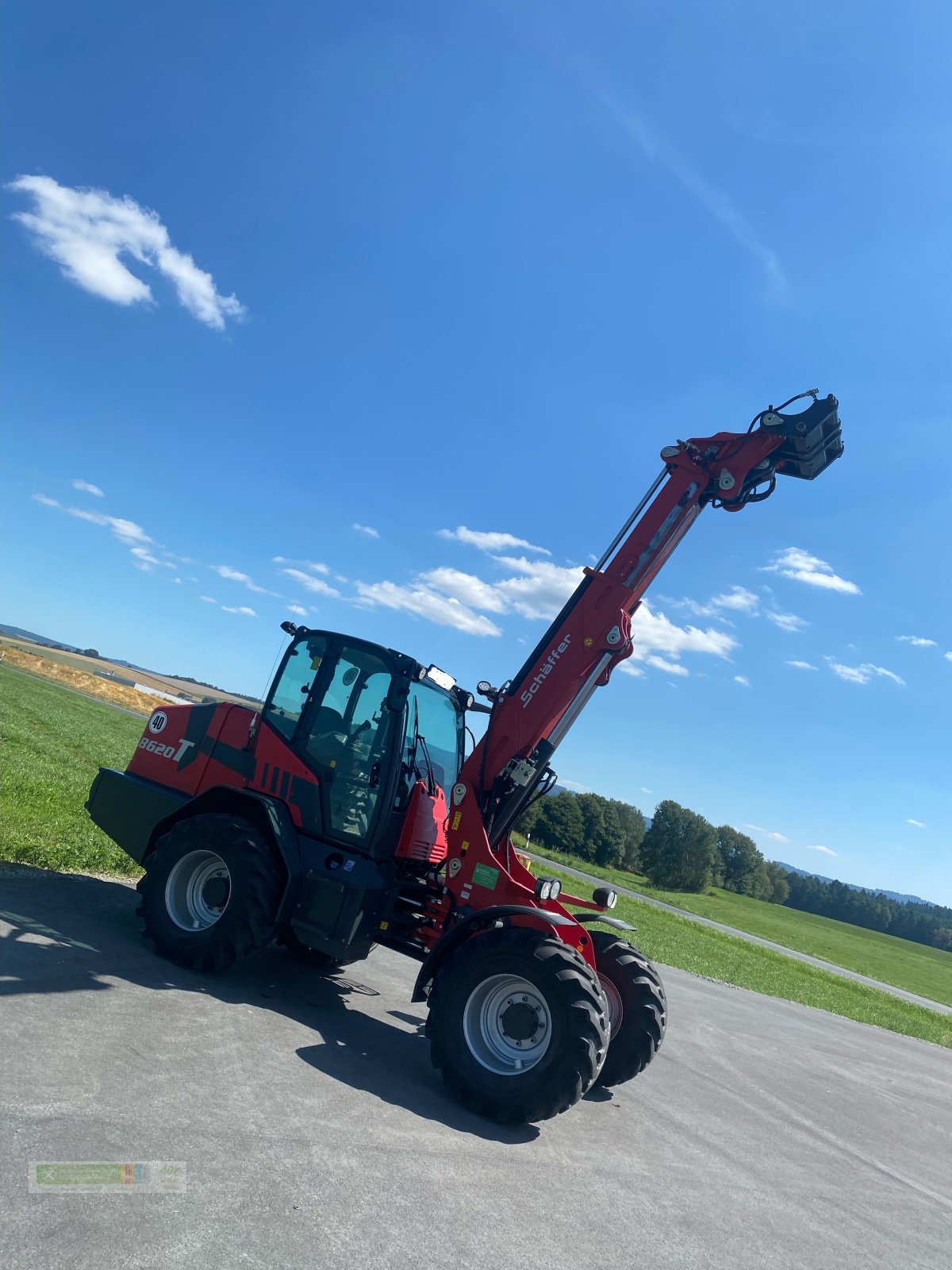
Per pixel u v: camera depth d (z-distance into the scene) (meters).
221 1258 2.90
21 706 28.88
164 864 6.34
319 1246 3.14
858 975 40.56
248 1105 4.20
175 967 6.17
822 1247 4.52
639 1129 5.79
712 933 34.50
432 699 7.16
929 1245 4.98
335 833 6.39
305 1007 6.25
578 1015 4.93
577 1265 3.56
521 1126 5.11
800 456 5.90
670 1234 4.14
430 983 5.93
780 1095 8.08
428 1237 3.44
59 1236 2.80
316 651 6.89
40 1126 3.45
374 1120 4.48
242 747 6.92
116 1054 4.35
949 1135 8.20
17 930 5.91
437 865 6.85
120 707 52.06
